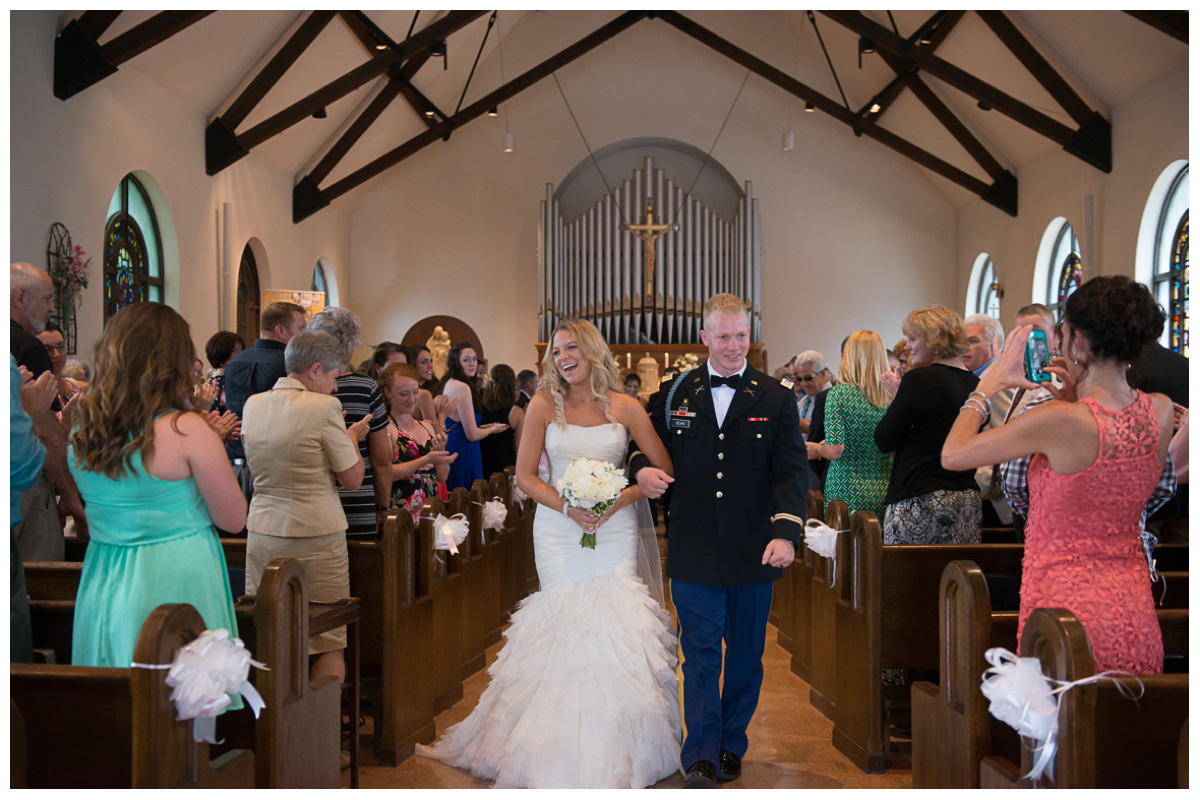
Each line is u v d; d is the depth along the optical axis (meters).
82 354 7.17
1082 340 2.00
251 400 3.05
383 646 3.20
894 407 3.40
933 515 3.33
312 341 3.07
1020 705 1.79
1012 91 10.40
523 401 7.13
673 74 13.59
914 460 3.40
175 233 8.78
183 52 8.22
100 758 1.83
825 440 3.99
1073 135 9.48
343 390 3.47
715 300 3.06
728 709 3.12
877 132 12.23
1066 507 1.99
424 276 13.76
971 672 2.17
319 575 2.99
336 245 13.27
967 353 3.45
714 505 2.96
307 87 10.12
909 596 3.18
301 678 2.35
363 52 10.27
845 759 3.31
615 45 13.61
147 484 2.13
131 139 7.94
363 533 3.43
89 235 7.29
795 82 12.56
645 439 3.07
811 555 4.28
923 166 13.02
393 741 3.20
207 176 9.48
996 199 11.80
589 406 3.07
